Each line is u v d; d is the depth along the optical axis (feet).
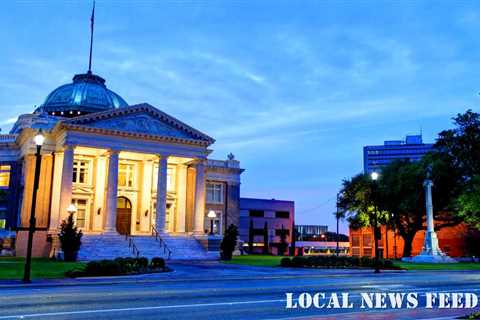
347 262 117.50
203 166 184.14
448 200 199.31
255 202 375.45
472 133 202.69
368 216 217.77
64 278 77.77
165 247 158.40
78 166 180.04
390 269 115.75
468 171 200.44
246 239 365.40
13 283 67.62
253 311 41.04
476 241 234.58
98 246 149.89
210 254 161.27
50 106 219.20
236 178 236.84
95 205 178.19
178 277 81.10
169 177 196.75
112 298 49.67
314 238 456.04
